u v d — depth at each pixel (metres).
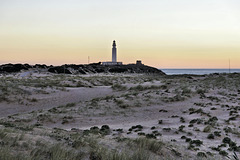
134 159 7.47
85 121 21.86
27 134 9.39
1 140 7.15
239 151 12.20
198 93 37.06
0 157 5.41
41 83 45.72
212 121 20.03
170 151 10.19
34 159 5.94
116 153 7.39
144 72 135.00
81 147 8.17
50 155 6.59
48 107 30.06
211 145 13.40
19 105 29.16
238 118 21.73
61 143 8.11
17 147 6.77
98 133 14.51
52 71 100.06
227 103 30.11
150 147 9.76
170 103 29.89
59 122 21.20
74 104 29.05
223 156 10.92
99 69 124.88
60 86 45.16
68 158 6.49
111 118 23.22
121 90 44.75
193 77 67.00
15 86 36.06
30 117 21.55
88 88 45.31
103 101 30.41
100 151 7.66
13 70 100.38
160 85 47.47
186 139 14.15
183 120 21.00
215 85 46.12
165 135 15.83
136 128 18.39
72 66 118.88
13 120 19.86
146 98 31.94
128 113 25.23
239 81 49.38
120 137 12.88
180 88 41.81
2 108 27.20
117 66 146.25
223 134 16.22
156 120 22.25
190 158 9.86
